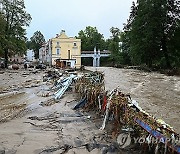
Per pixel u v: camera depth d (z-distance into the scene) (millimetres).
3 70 56375
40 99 20859
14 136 11109
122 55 87250
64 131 11898
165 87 28531
